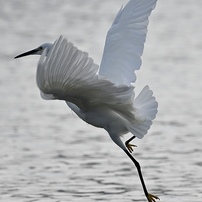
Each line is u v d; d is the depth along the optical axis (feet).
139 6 33.68
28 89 75.51
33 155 50.80
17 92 74.02
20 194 41.83
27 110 66.03
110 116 32.50
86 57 27.76
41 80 28.25
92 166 48.03
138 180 44.65
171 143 53.98
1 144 53.98
